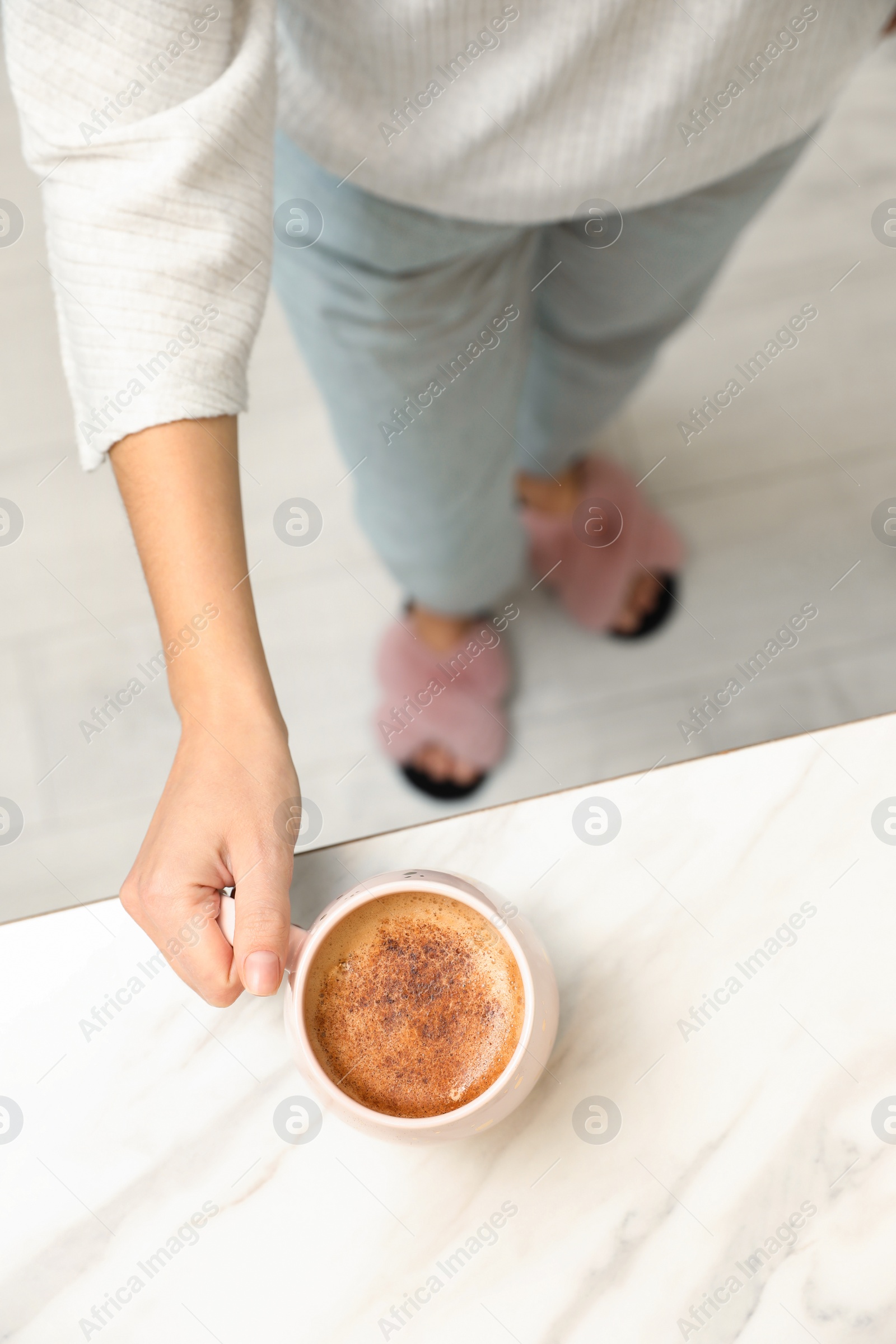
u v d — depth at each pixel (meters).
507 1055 0.46
